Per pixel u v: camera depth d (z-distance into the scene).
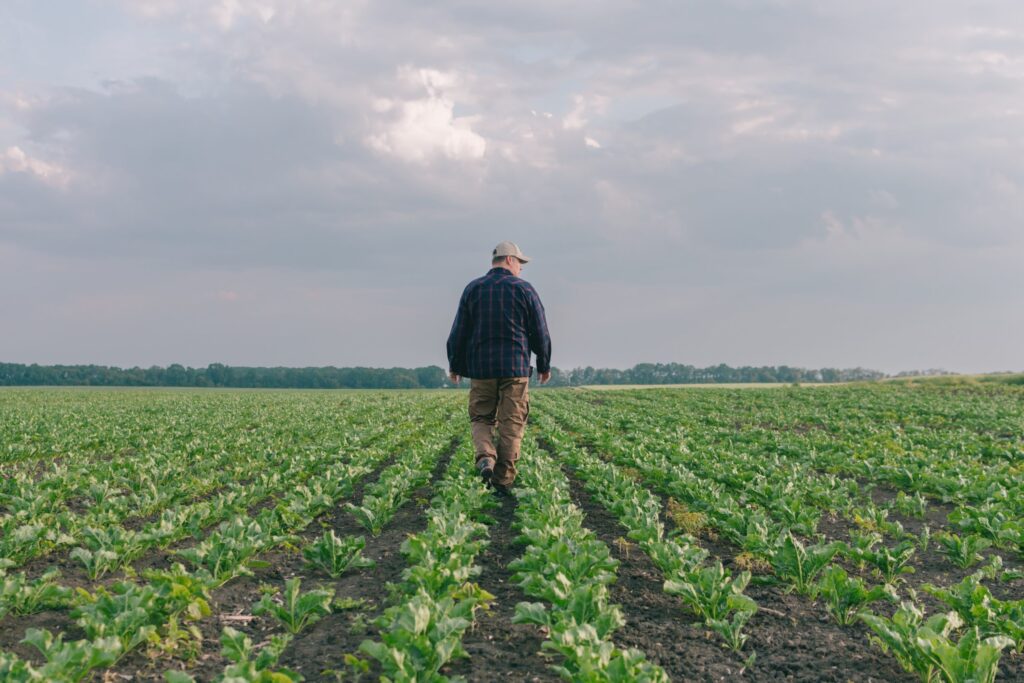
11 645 4.40
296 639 4.56
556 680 3.94
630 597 5.45
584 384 118.12
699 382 120.12
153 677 3.97
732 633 4.45
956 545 6.46
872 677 4.04
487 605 4.85
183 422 24.61
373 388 120.62
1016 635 4.36
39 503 8.04
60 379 114.12
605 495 9.27
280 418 26.91
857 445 14.87
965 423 23.03
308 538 7.48
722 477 10.41
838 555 6.71
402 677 3.44
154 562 6.47
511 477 9.30
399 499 9.16
